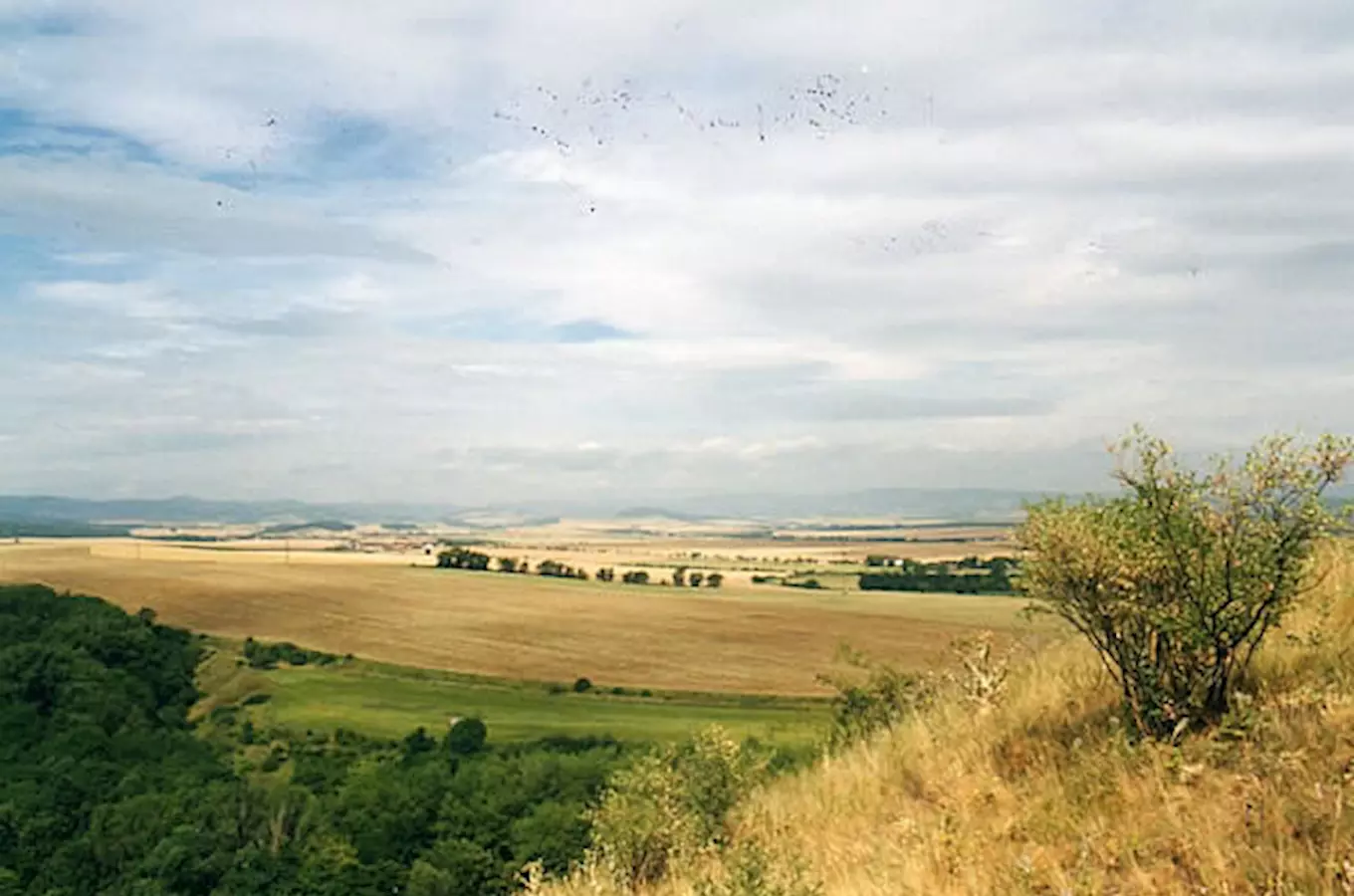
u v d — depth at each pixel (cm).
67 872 4212
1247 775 587
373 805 4391
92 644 6594
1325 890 459
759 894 661
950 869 622
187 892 4003
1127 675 747
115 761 5266
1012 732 842
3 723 5503
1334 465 677
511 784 4453
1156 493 726
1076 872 558
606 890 929
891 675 1316
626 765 3959
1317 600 830
